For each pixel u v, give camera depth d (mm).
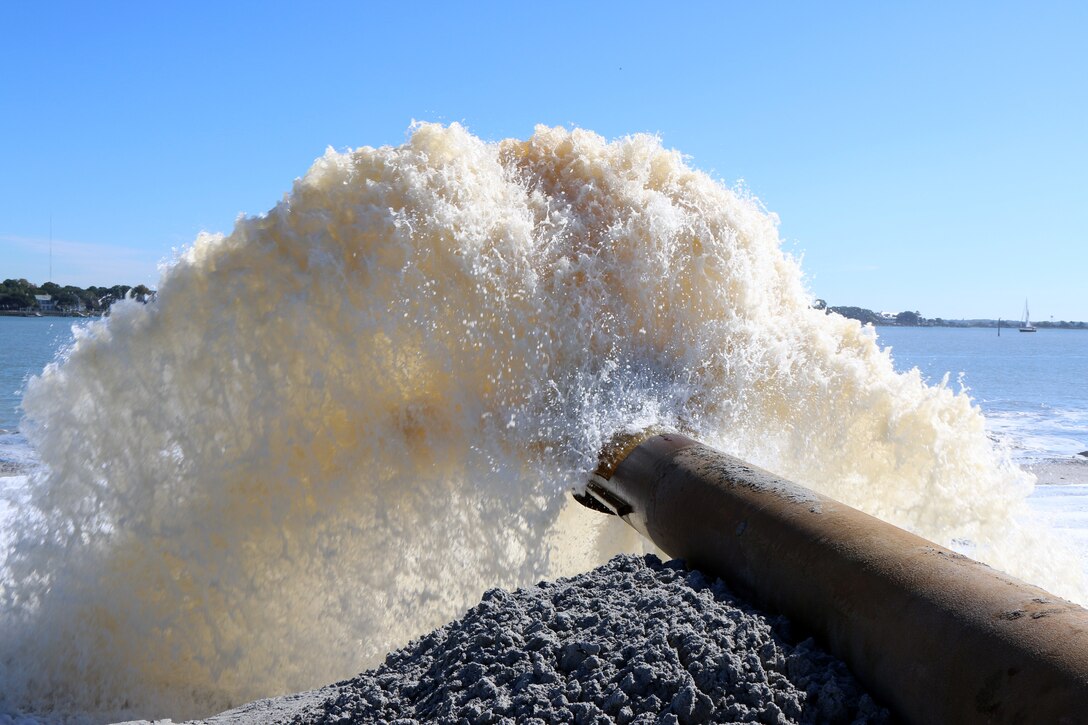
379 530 7672
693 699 3119
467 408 7863
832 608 3715
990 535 8539
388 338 7648
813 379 8820
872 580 3629
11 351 41000
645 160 9336
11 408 22656
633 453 6840
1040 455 18703
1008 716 2779
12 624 7059
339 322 7562
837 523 4164
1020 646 2916
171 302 7438
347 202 7902
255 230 7707
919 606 3340
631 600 4273
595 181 9039
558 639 3832
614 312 8508
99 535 7301
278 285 7520
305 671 7508
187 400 7379
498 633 3914
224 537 7414
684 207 9156
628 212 8859
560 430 7812
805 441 8750
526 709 3285
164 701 7066
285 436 7469
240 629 7449
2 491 8195
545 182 9031
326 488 7578
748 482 5023
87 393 7395
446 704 3434
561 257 8422
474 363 7895
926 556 3650
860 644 3488
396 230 7715
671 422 8039
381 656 7590
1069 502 13461
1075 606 3076
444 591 7742
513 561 7777
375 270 7637
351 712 3686
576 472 7523
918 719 3121
